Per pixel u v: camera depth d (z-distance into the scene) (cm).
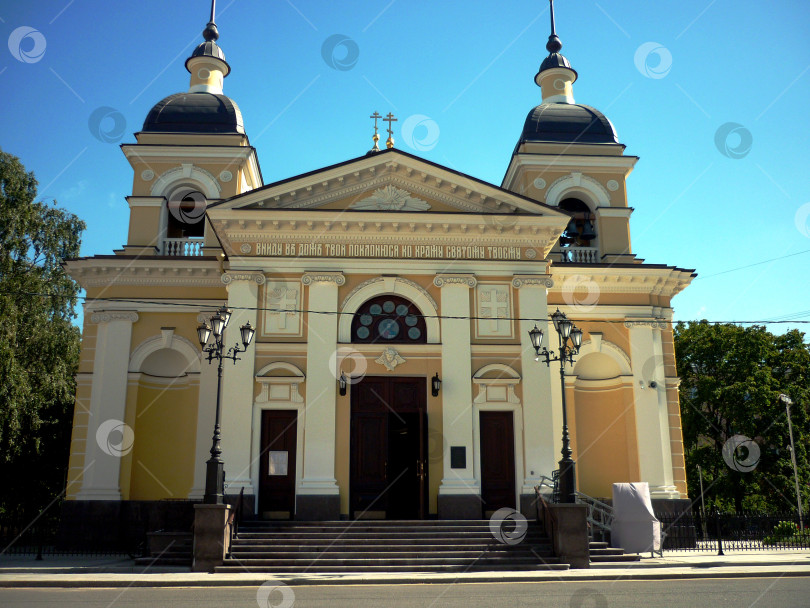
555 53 3300
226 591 1445
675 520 2477
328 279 2314
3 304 2750
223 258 2411
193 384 2616
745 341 4116
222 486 1856
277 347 2267
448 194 2411
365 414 2262
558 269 2695
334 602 1261
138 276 2652
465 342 2311
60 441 3397
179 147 2834
